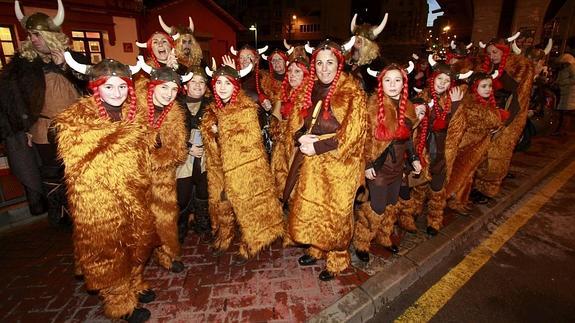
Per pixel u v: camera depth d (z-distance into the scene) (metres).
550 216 4.09
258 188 2.83
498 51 3.93
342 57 2.35
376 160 2.70
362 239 3.01
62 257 3.12
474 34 13.10
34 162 3.18
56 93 3.05
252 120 2.75
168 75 2.39
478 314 2.53
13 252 3.21
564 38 13.80
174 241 2.80
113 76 1.96
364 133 2.39
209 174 2.99
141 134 2.08
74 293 2.64
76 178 1.86
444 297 2.72
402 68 2.56
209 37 14.25
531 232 3.73
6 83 2.88
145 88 2.63
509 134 3.97
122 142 1.93
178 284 2.73
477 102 3.45
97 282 2.02
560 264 3.14
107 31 9.33
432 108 3.09
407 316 2.53
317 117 2.48
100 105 1.98
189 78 2.73
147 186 2.17
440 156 3.23
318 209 2.54
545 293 2.75
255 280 2.79
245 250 2.99
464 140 3.57
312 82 2.49
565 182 5.11
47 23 2.84
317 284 2.73
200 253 3.19
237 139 2.69
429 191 3.45
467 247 3.46
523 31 10.94
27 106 2.94
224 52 15.28
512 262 3.18
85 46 8.96
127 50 9.90
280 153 3.23
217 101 2.72
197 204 3.33
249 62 3.86
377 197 2.81
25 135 3.07
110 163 1.89
